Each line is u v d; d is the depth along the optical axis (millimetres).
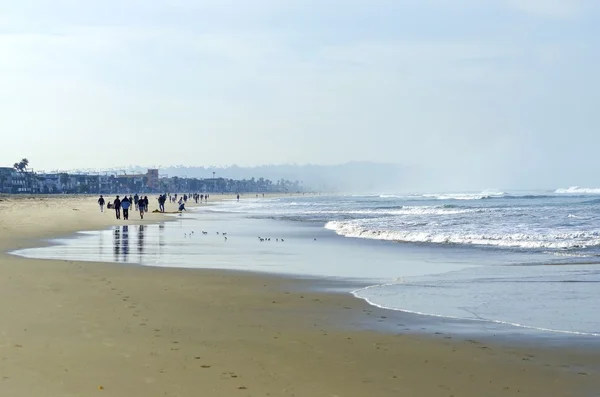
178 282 31484
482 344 18734
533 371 15867
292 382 14695
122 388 13953
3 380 14367
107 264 39156
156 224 92688
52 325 20453
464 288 30172
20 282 30141
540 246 52062
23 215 111500
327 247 54344
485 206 154250
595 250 48594
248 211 162875
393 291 29312
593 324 21750
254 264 41000
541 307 25188
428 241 59062
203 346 18078
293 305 25391
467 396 13875
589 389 14414
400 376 15328
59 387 13922
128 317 22109
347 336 19688
